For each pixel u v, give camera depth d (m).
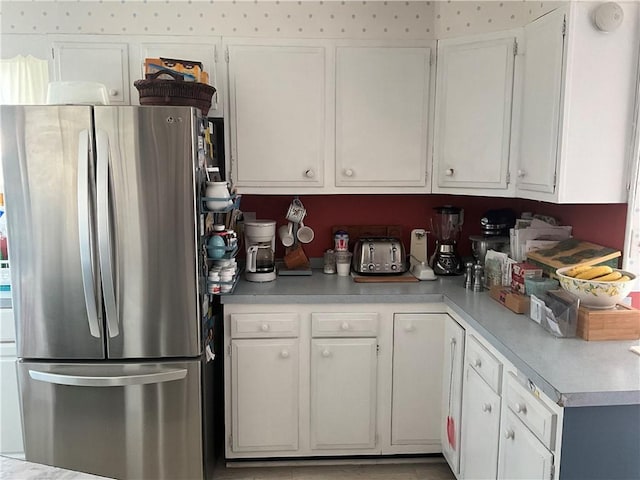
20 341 2.16
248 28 2.62
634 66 1.90
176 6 2.59
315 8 2.62
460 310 2.18
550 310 1.84
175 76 2.24
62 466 2.24
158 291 2.13
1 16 2.54
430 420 2.51
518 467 1.65
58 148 2.04
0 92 2.55
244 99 2.56
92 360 2.19
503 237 2.74
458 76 2.51
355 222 3.00
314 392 2.47
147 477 2.26
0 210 2.60
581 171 1.94
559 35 1.94
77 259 2.10
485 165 2.46
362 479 2.47
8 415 2.48
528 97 2.22
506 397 1.76
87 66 2.51
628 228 1.95
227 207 2.22
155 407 2.21
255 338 2.42
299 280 2.70
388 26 2.64
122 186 2.05
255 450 2.50
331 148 2.63
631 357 1.62
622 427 1.41
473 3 2.59
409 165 2.66
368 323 2.42
